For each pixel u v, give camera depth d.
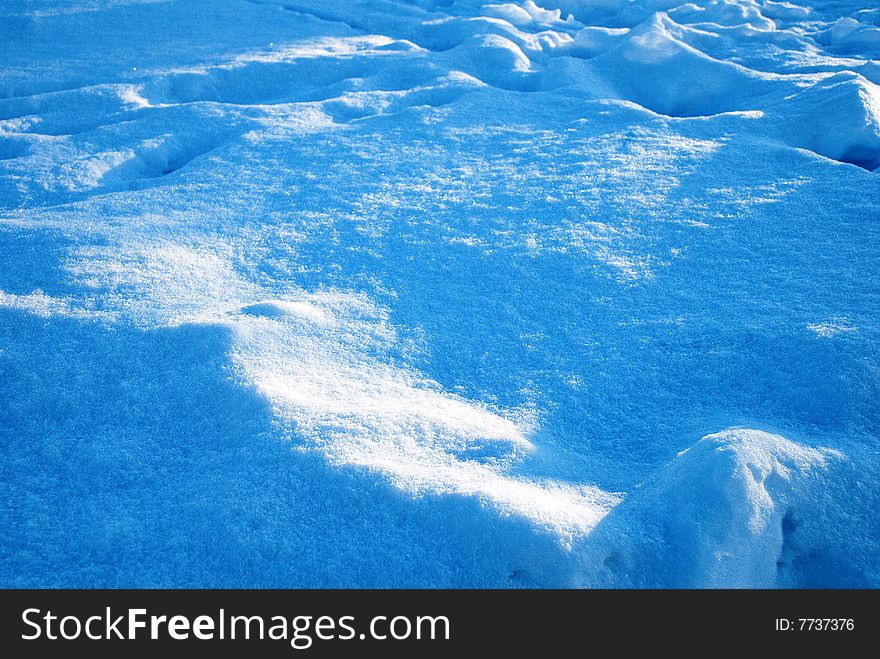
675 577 1.32
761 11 5.88
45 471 1.60
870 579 1.38
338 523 1.41
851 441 1.60
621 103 3.71
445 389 1.88
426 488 1.43
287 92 4.63
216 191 3.01
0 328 2.02
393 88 4.48
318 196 2.94
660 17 4.70
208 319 1.99
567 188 2.88
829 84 3.57
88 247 2.47
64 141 3.55
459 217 2.71
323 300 2.21
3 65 5.00
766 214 2.57
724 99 4.05
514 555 1.31
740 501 1.37
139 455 1.63
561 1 6.71
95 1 6.82
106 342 1.96
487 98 4.00
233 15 6.62
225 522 1.42
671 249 2.42
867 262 2.22
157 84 4.47
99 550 1.41
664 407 1.80
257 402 1.69
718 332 2.01
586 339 2.05
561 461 1.61
